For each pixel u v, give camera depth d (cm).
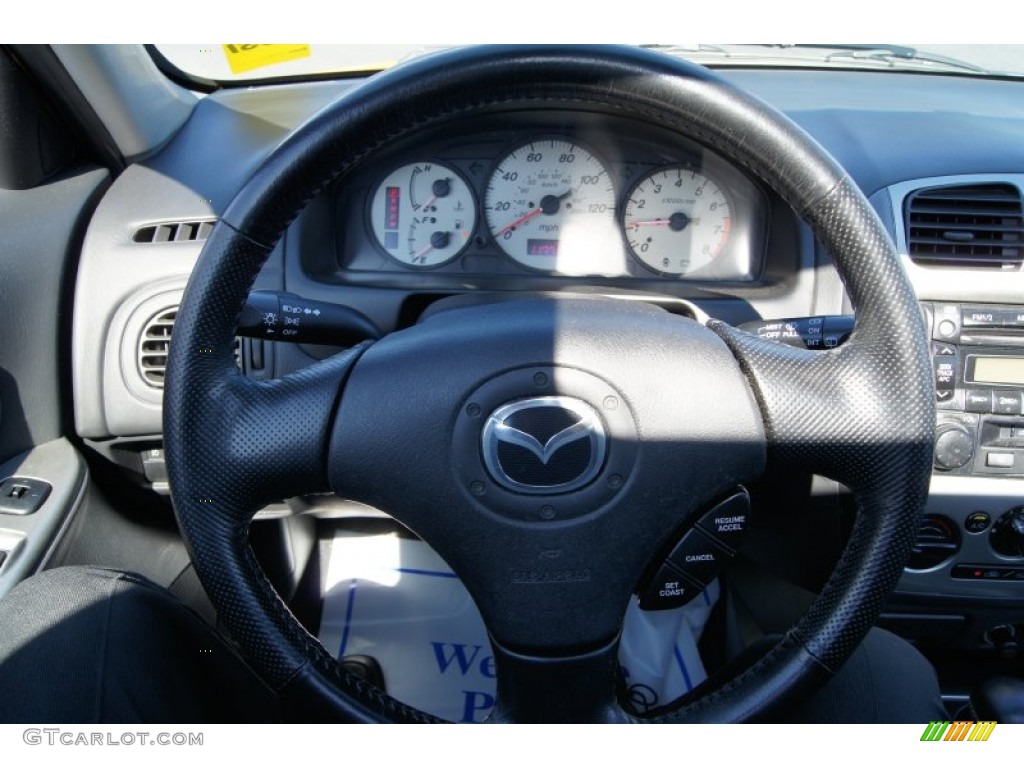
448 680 180
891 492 89
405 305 157
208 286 87
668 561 93
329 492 93
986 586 161
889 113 178
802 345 101
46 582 106
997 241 147
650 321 93
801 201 89
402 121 88
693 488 90
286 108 187
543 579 90
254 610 89
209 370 88
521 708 93
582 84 88
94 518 152
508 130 167
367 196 170
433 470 89
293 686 90
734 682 94
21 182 149
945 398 151
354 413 90
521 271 174
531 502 89
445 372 90
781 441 91
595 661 92
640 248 172
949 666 184
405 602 191
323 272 164
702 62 207
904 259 148
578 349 89
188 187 159
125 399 152
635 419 89
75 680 94
